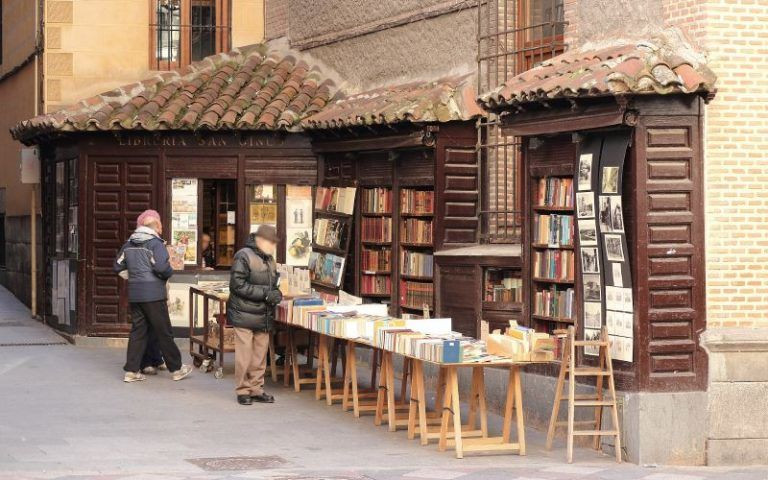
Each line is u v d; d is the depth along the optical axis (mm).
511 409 12922
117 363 18844
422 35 18547
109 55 22703
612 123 12633
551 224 14289
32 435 13117
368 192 18766
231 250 20969
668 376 12680
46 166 23109
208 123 19859
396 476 11266
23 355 19641
